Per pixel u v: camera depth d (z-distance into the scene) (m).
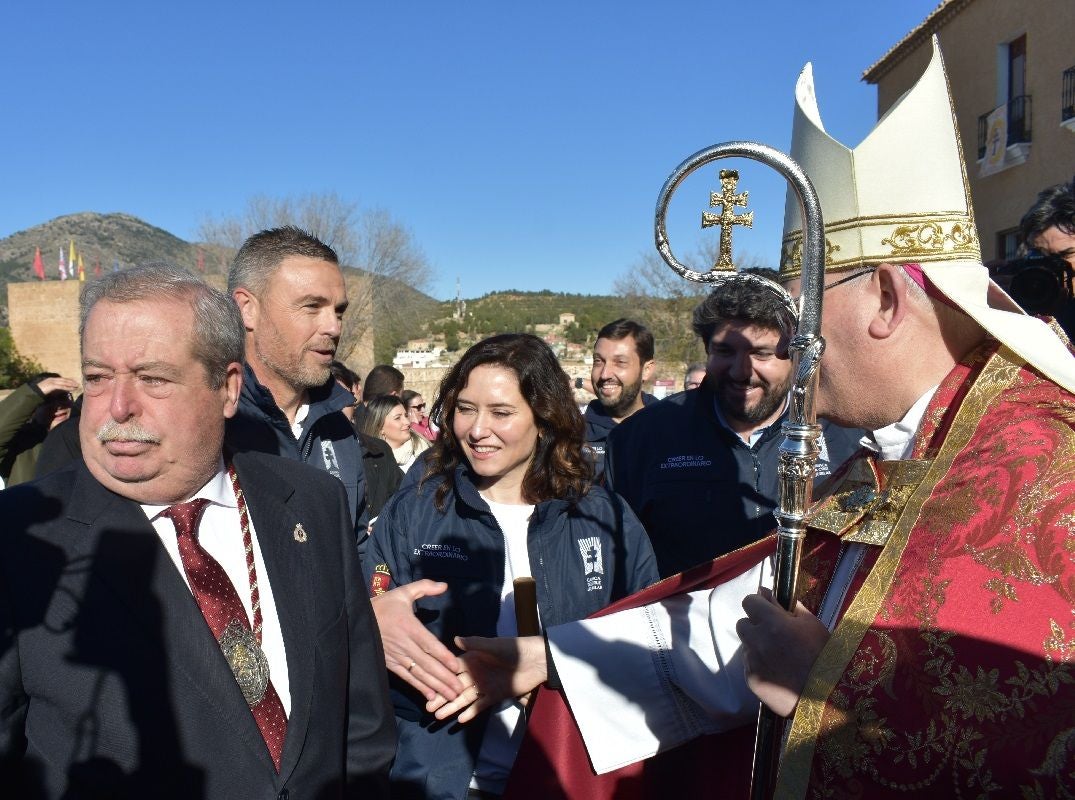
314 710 1.67
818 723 1.27
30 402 4.54
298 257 3.00
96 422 1.58
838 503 1.58
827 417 1.63
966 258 1.47
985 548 1.22
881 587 1.31
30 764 1.45
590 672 2.03
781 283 1.67
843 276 1.54
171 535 1.69
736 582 2.00
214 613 1.63
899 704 1.21
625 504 2.65
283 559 1.78
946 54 15.18
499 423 2.46
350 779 1.81
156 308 1.60
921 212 1.47
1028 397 1.36
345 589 1.89
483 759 2.26
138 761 1.47
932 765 1.17
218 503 1.75
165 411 1.60
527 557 2.48
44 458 3.18
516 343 2.54
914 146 1.48
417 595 2.17
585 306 106.31
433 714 2.25
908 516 1.35
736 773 1.97
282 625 1.72
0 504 1.56
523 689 2.09
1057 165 12.53
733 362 2.98
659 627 2.08
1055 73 12.55
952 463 1.36
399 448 6.27
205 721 1.53
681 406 3.28
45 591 1.49
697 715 2.00
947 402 1.46
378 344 35.16
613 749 1.96
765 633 1.42
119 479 1.59
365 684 1.87
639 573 2.57
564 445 2.55
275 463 1.95
